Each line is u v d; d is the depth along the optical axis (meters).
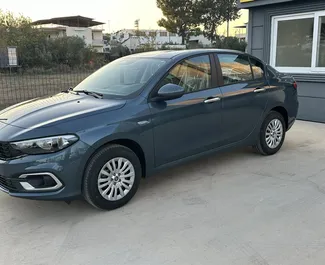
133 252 2.73
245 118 4.57
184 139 3.92
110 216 3.34
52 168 3.02
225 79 4.37
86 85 4.28
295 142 5.83
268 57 8.05
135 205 3.55
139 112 3.50
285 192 3.79
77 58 22.31
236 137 4.53
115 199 3.44
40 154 3.02
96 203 3.32
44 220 3.31
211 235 2.94
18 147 3.02
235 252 2.69
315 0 6.95
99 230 3.08
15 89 11.48
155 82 3.70
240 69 4.60
